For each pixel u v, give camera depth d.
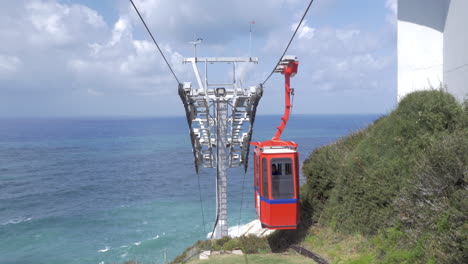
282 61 14.52
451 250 7.18
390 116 13.91
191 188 71.00
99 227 45.59
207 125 19.42
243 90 18.14
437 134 10.90
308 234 12.83
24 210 56.62
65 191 71.06
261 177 12.53
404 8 17.81
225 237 16.67
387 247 9.23
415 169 9.81
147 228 43.72
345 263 9.77
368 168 12.03
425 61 16.94
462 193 7.72
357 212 11.30
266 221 12.22
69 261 33.94
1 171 98.75
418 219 8.76
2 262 34.34
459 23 14.80
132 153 141.38
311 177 14.40
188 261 12.77
